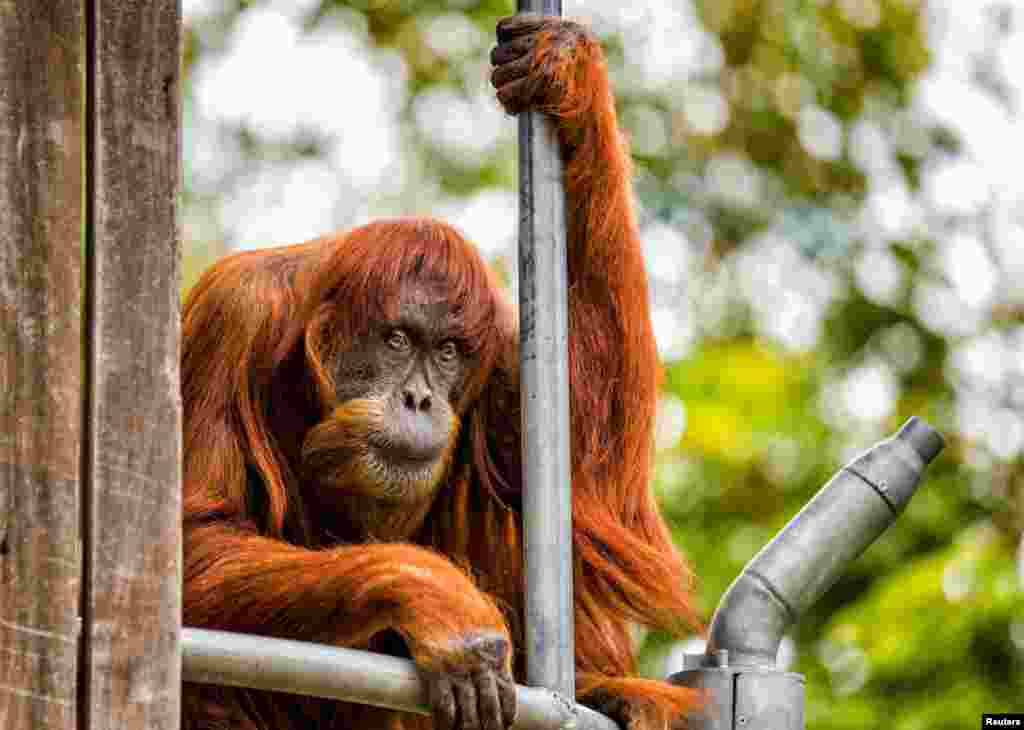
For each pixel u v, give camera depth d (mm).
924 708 18969
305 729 10234
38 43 6660
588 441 10320
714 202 24453
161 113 6816
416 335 10086
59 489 6484
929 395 23016
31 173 6602
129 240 6727
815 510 8703
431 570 8555
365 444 9773
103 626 6531
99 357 6641
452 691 7910
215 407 9930
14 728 6344
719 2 25375
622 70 25234
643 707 9586
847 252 24047
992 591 19500
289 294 10266
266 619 8914
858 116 25297
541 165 8453
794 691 8445
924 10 25562
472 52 25172
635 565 10320
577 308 10312
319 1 25469
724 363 22062
